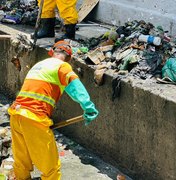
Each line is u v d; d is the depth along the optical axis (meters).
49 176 5.70
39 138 5.56
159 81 6.23
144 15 8.47
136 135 6.23
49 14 8.06
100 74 6.54
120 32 7.41
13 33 8.48
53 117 7.56
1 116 7.87
